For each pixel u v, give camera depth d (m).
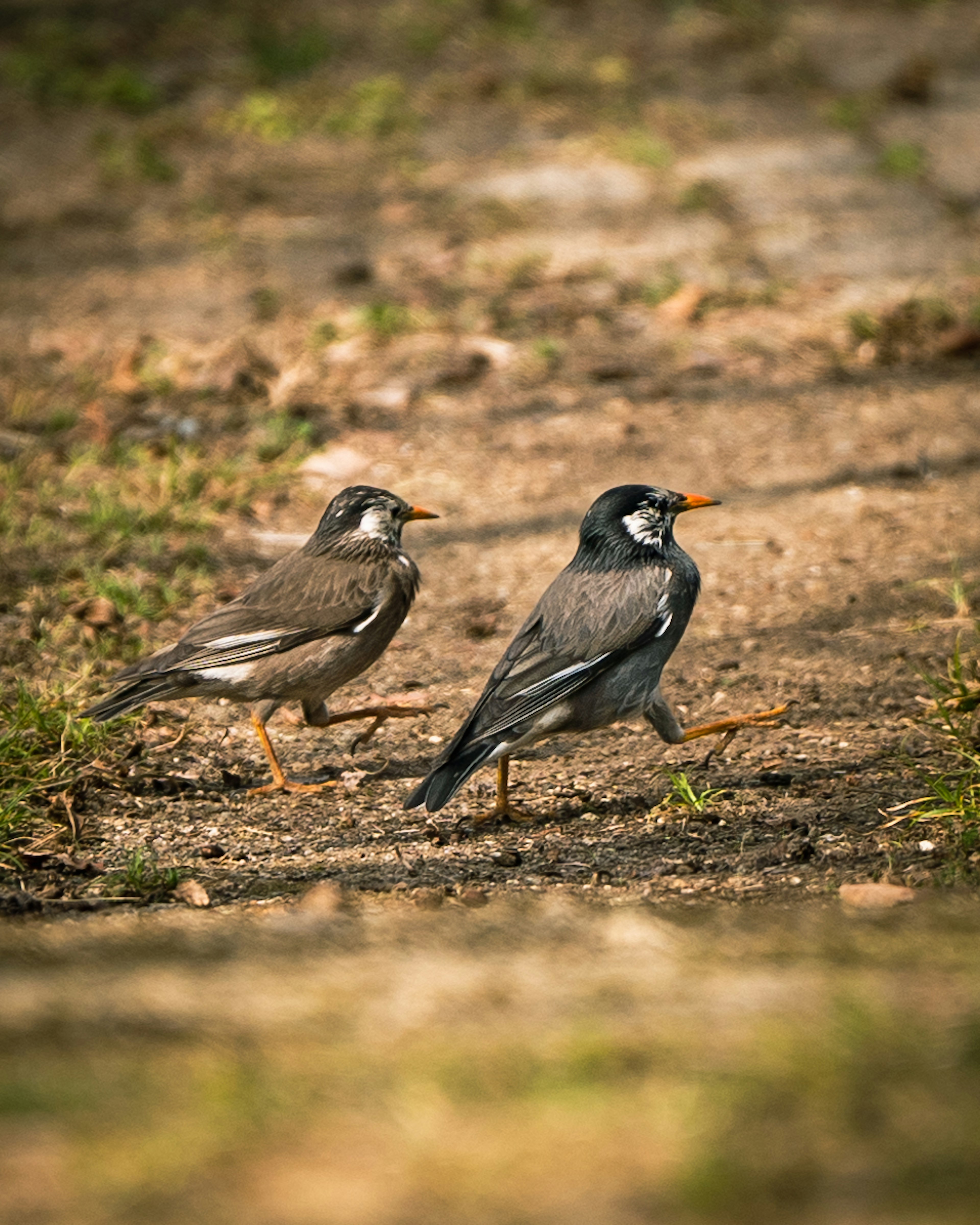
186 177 26.41
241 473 15.09
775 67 31.44
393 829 9.43
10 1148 4.50
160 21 36.59
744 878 8.25
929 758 9.84
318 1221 4.06
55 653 11.80
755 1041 5.16
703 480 14.81
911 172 24.20
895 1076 4.82
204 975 6.31
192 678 10.02
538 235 22.30
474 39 34.44
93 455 15.45
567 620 9.49
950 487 14.33
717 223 22.38
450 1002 5.78
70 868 8.71
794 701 10.89
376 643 10.46
